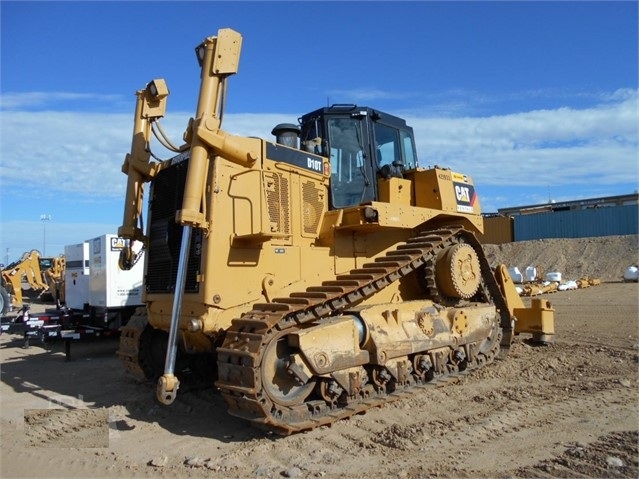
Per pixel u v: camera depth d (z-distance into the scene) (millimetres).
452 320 7730
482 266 9031
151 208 7449
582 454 4973
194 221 5898
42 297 26359
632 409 6363
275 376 5816
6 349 12789
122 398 7574
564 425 5863
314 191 7402
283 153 7012
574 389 7289
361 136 8125
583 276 29719
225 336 6195
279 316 5699
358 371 6344
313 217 7348
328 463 4938
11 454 5473
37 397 7797
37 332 11773
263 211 6664
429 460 4973
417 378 7328
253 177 6621
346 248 7594
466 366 8227
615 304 16984
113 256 12383
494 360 8930
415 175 8617
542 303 10109
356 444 5426
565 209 47312
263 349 5570
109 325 12211
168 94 7598
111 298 12258
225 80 6398
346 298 6520
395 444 5367
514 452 5137
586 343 10422
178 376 7949
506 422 5984
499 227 42031
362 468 4816
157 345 7918
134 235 7375
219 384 5668
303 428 5648
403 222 7449
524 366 8586
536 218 40531
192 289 6344
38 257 26422
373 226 7199
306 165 7289
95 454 5406
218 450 5430
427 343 7176
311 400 6168
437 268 7895
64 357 11445
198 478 4734
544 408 6484
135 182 7508
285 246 6871
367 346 6512
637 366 8500
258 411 5469
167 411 6820
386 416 6270
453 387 7422
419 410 6492
